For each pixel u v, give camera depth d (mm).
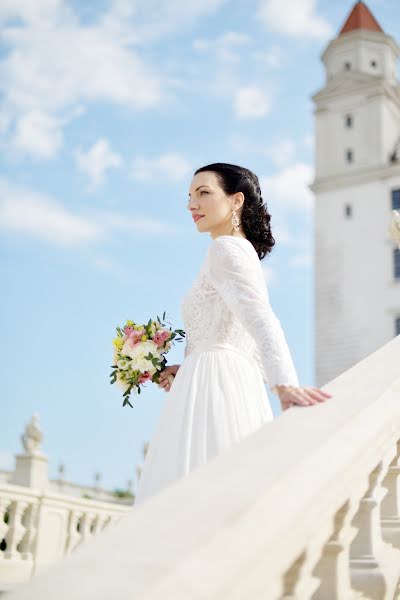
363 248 35469
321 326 35344
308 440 1648
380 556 2211
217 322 2770
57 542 8250
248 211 3102
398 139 38688
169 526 1178
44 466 13086
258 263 2707
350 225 36125
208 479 1395
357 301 34844
